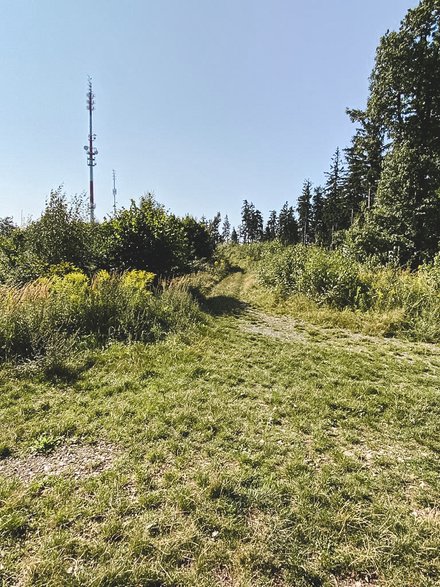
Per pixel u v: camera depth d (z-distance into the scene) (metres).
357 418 3.84
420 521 2.34
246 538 2.20
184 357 5.77
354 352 6.39
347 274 10.20
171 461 3.02
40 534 2.22
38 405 4.03
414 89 18.56
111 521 2.30
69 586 1.85
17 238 10.83
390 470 2.93
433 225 17.56
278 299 11.98
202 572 1.97
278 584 1.92
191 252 16.11
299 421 3.74
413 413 3.94
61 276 9.08
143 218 11.96
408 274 10.80
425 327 7.74
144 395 4.32
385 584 1.92
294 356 6.07
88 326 6.81
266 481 2.72
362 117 21.16
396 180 18.08
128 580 1.91
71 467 2.93
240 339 7.13
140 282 8.74
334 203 40.53
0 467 2.94
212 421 3.68
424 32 17.58
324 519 2.33
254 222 69.06
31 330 5.72
